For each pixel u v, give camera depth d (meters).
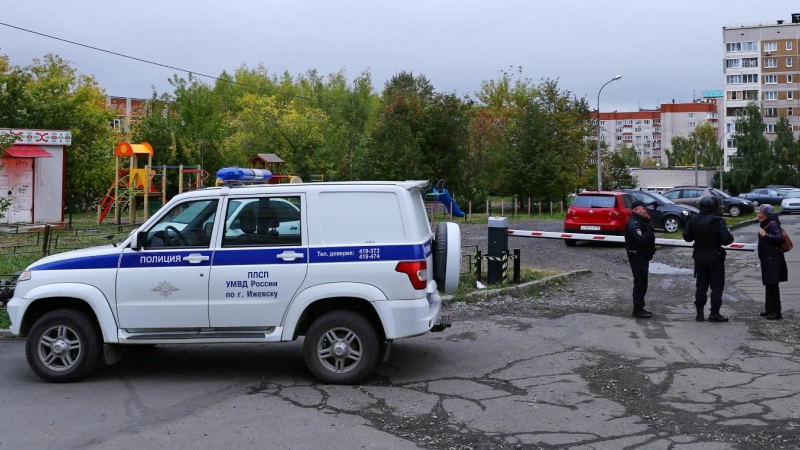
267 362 8.24
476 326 10.16
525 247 21.50
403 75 51.47
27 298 7.35
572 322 10.41
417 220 7.45
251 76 71.88
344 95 63.81
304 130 47.78
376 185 7.29
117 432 5.86
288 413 6.33
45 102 36.38
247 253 7.23
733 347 8.86
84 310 7.58
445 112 43.31
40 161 26.66
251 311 7.19
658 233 26.09
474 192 45.03
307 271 7.16
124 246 7.39
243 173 13.90
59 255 7.60
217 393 6.98
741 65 106.62
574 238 18.91
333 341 7.21
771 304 10.79
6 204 20.36
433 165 43.22
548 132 41.81
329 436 5.72
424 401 6.66
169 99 48.75
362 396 6.83
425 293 7.21
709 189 36.28
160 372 7.82
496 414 6.27
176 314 7.24
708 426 5.90
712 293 10.52
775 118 104.69
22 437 5.75
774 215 10.75
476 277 13.46
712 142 109.69
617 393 6.89
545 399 6.70
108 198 30.28
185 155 41.47
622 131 171.25
